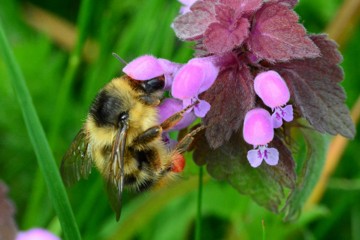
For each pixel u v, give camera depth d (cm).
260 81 14
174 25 14
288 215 15
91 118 15
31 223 18
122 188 14
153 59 14
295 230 18
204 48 14
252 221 18
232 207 18
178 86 14
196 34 14
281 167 14
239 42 14
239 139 14
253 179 15
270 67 14
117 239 17
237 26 14
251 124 14
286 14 14
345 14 18
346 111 14
